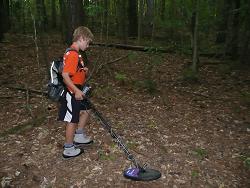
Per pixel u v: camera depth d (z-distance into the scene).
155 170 4.36
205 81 8.95
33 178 4.33
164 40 14.37
